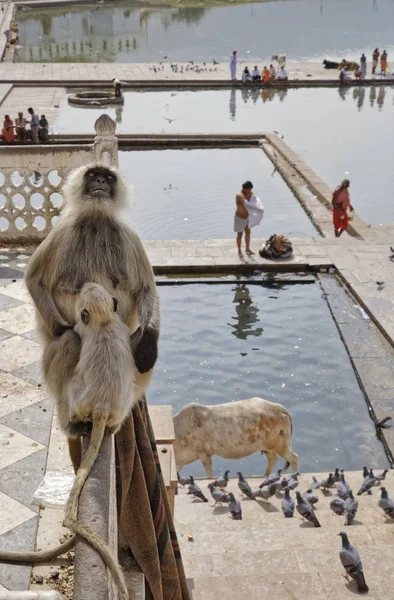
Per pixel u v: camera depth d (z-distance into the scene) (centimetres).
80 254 357
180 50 5459
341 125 3064
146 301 365
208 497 901
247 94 3744
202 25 6894
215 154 2691
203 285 1509
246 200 1583
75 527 259
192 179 2348
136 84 3784
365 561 696
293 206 2091
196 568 692
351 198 2130
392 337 1245
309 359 1230
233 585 648
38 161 898
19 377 605
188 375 1182
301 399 1122
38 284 362
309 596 640
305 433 1045
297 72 4191
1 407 561
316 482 888
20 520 448
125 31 6309
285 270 1561
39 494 467
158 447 631
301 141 2783
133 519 402
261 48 5644
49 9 7238
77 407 315
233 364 1216
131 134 2761
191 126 3000
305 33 6588
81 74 3944
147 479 414
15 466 495
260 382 1167
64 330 347
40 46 5384
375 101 3572
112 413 314
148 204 2072
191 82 3828
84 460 297
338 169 2414
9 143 2625
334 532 774
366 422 1067
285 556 711
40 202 1897
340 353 1248
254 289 1496
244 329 1331
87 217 363
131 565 416
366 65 4400
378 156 2581
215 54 5284
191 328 1330
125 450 388
